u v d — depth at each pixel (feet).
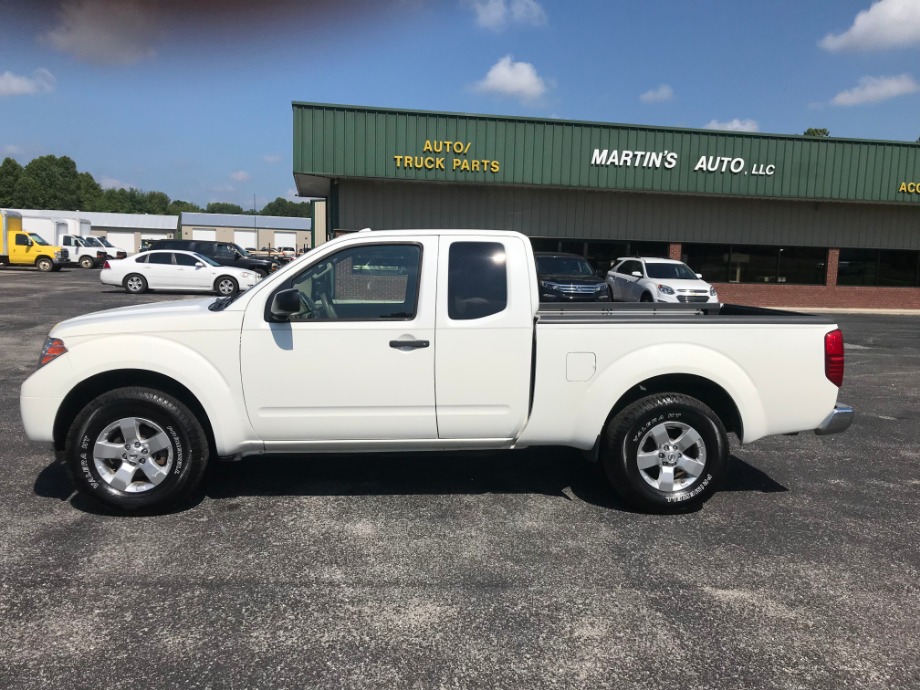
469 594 11.02
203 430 14.12
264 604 10.59
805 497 15.96
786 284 77.51
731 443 20.71
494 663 9.19
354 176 64.90
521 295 14.21
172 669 8.92
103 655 9.18
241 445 14.08
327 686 8.64
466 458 18.44
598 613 10.52
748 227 76.33
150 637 9.62
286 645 9.51
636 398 14.87
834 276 77.92
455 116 65.46
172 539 12.87
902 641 9.89
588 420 14.37
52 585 11.00
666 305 18.84
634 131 68.44
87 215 279.28
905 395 28.35
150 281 72.43
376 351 13.89
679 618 10.42
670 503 14.48
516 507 14.92
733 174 70.79
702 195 72.64
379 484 16.26
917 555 12.80
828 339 14.80
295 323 13.76
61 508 14.28
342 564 11.99
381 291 14.17
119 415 13.57
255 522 13.78
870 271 78.79
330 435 14.14
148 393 13.61
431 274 14.08
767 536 13.58
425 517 14.24
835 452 19.86
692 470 14.55
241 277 73.56
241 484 16.05
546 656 9.37
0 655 9.12
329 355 13.82
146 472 13.82
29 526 13.33
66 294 68.54
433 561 12.17
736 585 11.51
